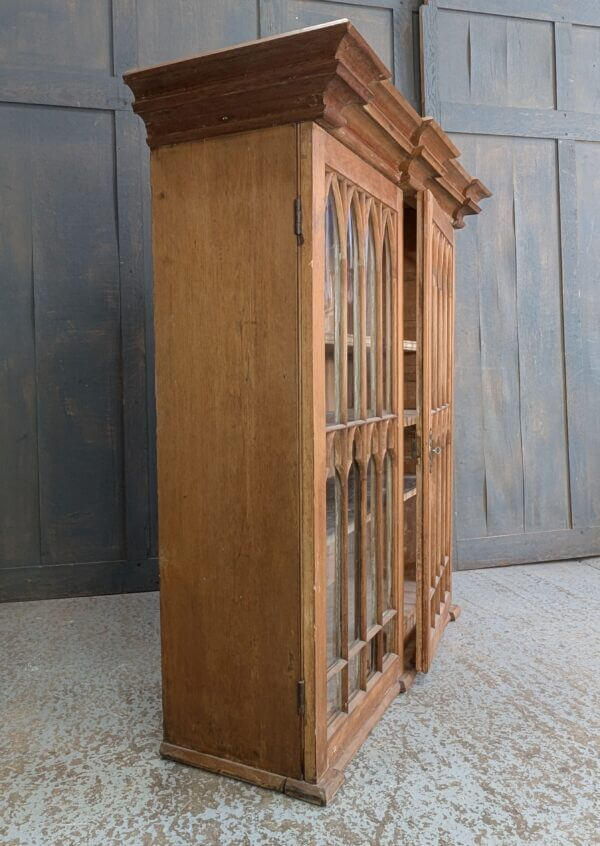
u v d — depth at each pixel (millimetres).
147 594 3416
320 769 1735
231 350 1740
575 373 3945
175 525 1849
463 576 3672
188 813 1665
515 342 3865
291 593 1708
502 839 1559
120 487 3418
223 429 1765
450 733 2033
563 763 1871
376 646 2176
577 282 3930
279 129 1640
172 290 1804
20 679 2430
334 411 1828
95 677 2443
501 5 3756
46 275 3324
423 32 3629
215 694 1830
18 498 3324
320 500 1695
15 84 3244
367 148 1912
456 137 3734
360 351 1967
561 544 3943
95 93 3316
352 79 1597
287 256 1653
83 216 3346
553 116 3850
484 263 3811
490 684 2359
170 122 1749
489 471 3846
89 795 1740
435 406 2592
